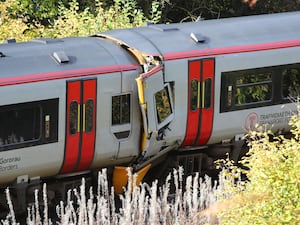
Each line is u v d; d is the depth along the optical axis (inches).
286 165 1071.0
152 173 1903.3
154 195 1257.4
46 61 1627.7
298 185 1040.2
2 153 1550.2
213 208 1211.2
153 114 1712.6
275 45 1916.8
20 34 2272.4
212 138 1870.1
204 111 1824.6
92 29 2324.1
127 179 1755.7
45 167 1628.9
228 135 1892.2
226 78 1846.7
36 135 1592.0
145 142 1732.3
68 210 1337.4
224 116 1861.5
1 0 2613.2
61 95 1609.3
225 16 3422.7
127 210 1258.0
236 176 1154.7
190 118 1806.1
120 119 1711.4
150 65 1710.1
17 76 1557.6
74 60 1660.9
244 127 1903.3
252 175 1107.9
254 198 1070.4
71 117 1632.6
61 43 1726.1
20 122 1566.2
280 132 1999.3
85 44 1742.1
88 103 1653.5
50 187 1688.0
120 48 1763.0
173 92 1769.2
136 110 1731.1
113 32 1850.4
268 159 1089.4
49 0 2672.2
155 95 1713.8
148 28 1886.1
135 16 2482.8
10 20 2370.8
